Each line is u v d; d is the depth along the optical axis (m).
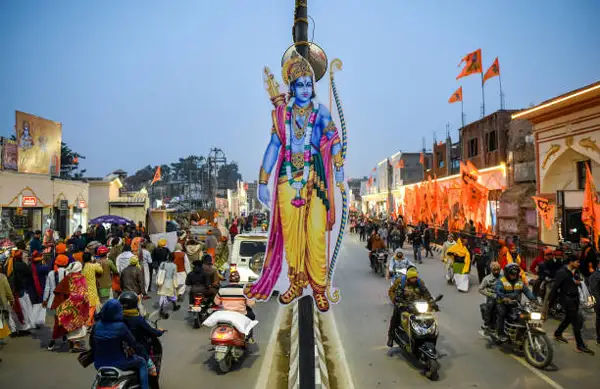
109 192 31.98
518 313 7.48
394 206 47.25
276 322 10.21
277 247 3.44
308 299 3.37
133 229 21.16
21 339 8.64
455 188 25.09
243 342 7.30
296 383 5.72
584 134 15.72
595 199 14.12
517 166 21.36
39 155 20.72
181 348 8.22
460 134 29.80
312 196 3.39
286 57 3.61
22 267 8.81
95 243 11.78
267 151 3.46
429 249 21.98
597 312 8.09
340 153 3.46
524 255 16.66
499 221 21.86
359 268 18.75
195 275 9.70
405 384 6.45
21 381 6.54
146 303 12.16
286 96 3.47
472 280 15.28
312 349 3.17
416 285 7.71
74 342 7.87
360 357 7.62
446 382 6.50
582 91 15.02
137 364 4.90
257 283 3.40
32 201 19.41
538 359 7.18
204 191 53.12
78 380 6.59
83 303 7.92
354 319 10.23
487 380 6.55
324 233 3.40
